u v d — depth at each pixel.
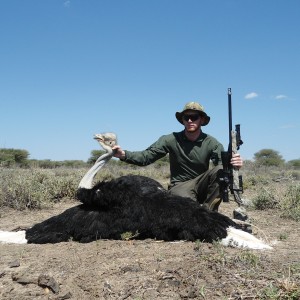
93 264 3.18
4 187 6.75
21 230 4.53
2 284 2.92
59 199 7.27
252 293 2.53
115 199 3.90
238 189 4.12
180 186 4.45
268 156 25.11
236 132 4.06
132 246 3.63
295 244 3.86
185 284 2.72
